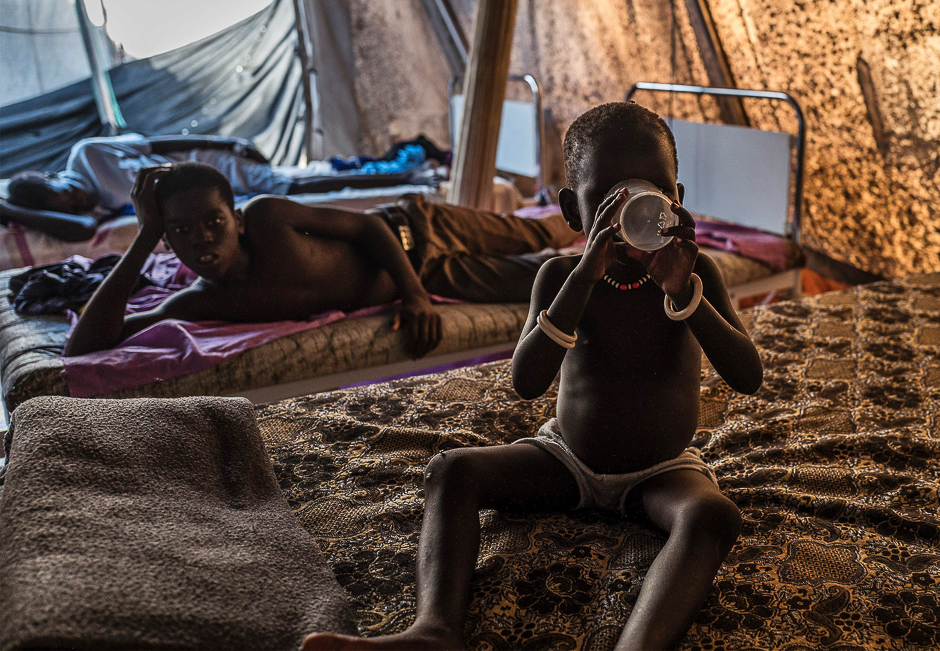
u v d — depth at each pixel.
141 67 5.56
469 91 3.56
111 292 2.24
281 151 6.16
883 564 1.17
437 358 2.54
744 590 1.12
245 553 1.09
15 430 1.28
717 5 3.46
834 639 1.02
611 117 1.13
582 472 1.29
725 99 3.85
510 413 1.73
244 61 5.81
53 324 2.54
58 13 5.21
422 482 1.45
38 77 5.29
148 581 0.96
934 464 1.44
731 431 1.59
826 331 2.10
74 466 1.15
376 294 2.61
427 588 1.02
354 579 1.19
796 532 1.26
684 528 1.07
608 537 1.27
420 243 2.68
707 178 3.73
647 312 1.21
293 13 5.80
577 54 4.82
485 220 2.90
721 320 1.16
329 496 1.42
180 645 0.90
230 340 2.29
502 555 1.23
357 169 5.35
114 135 5.57
